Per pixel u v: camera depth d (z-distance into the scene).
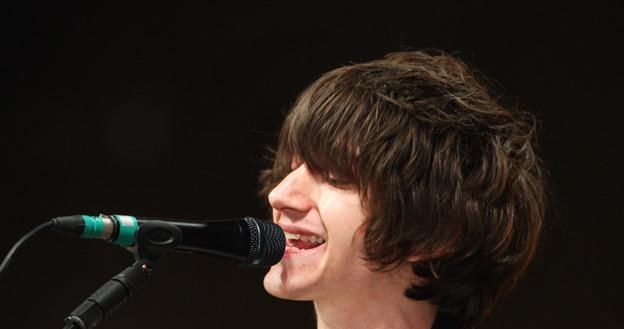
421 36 9.37
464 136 4.55
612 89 8.97
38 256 10.63
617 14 8.95
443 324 4.53
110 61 10.52
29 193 10.57
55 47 10.60
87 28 10.55
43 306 10.60
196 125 10.38
